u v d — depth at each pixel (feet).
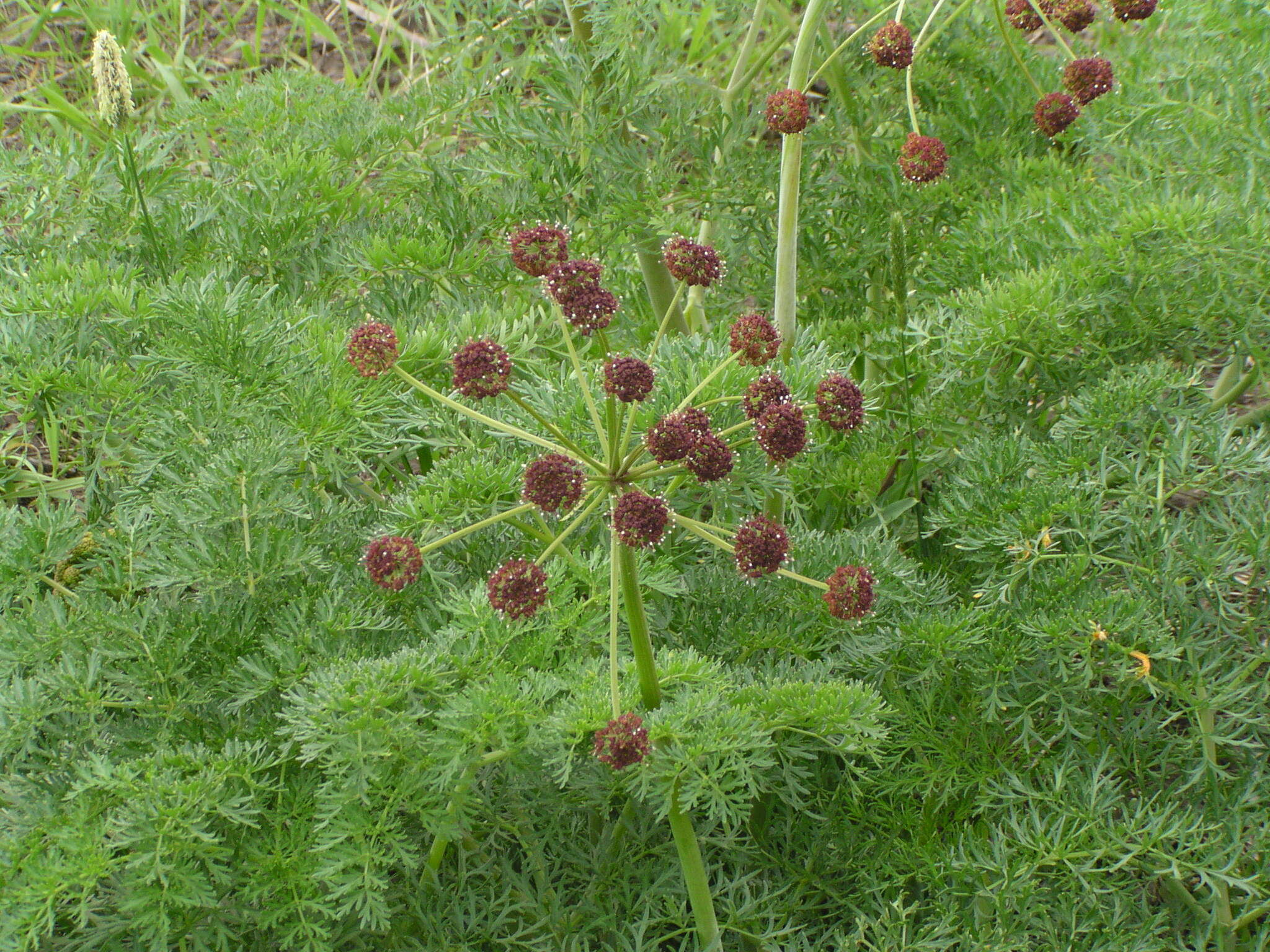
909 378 3.03
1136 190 3.01
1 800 2.42
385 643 2.55
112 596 2.64
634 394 2.27
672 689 2.42
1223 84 3.16
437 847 2.52
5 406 2.64
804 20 2.80
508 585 2.27
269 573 2.50
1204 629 2.65
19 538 2.59
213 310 2.65
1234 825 2.50
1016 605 2.64
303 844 2.38
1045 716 2.67
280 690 2.50
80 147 3.02
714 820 2.61
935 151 2.82
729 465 2.27
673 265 2.44
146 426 2.64
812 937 2.67
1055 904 2.54
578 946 2.53
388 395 2.71
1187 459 2.65
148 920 2.29
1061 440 2.76
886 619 2.68
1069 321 2.85
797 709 2.39
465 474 2.57
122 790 2.31
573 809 2.65
